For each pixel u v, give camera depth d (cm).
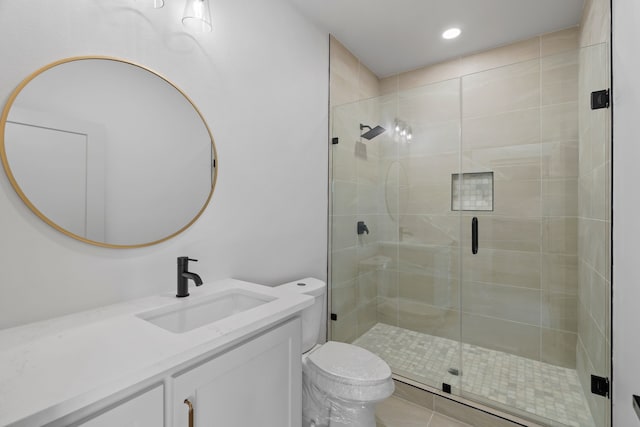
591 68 156
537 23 212
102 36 106
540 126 197
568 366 199
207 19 124
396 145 230
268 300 122
